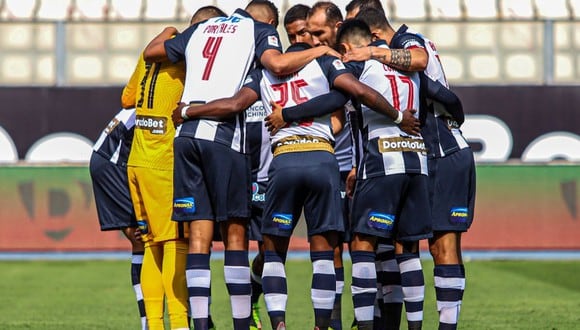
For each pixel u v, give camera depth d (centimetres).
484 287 3259
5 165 3994
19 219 3997
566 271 3666
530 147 4303
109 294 3150
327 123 1838
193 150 1791
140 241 2055
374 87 1838
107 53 4753
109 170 2042
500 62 4709
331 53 1856
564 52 4694
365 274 1848
